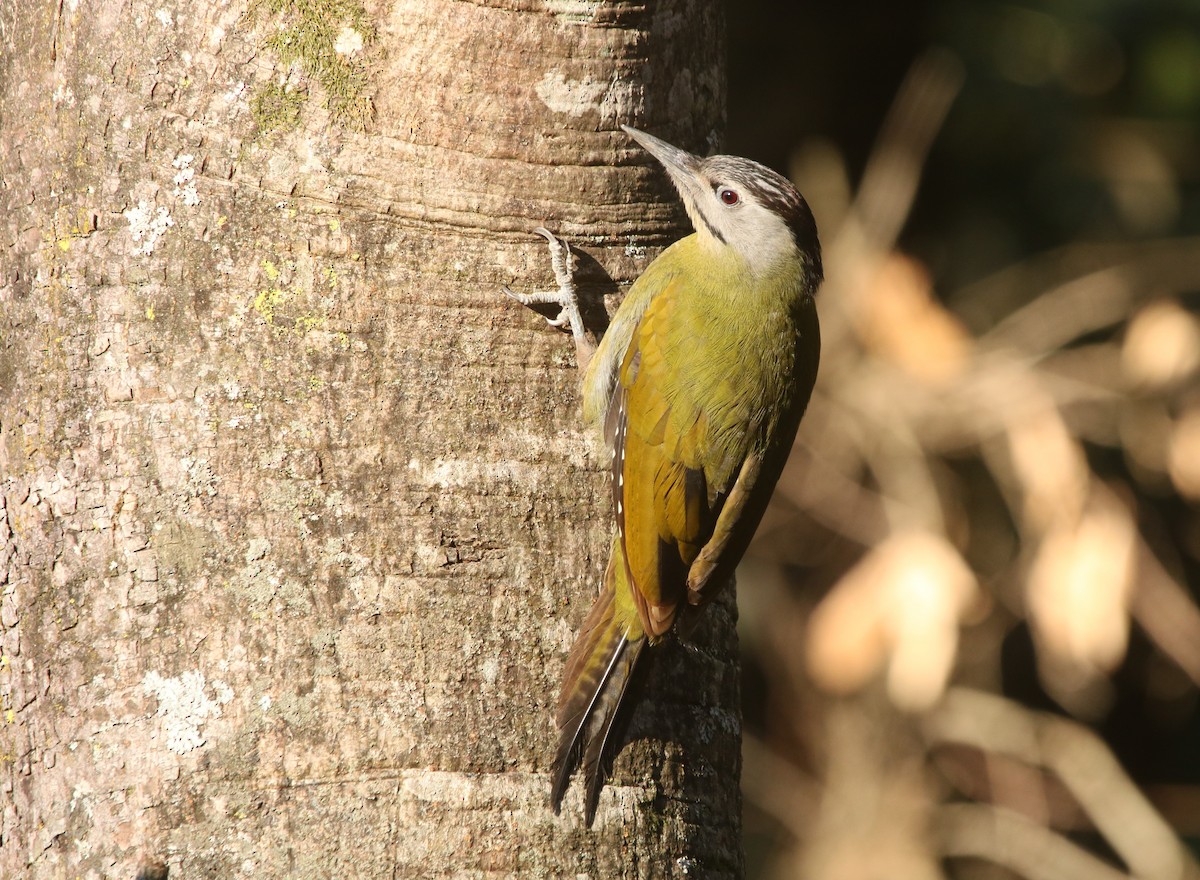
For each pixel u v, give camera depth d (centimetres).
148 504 675
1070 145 1908
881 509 1750
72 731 669
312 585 673
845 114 2034
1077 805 1864
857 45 2031
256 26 700
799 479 1773
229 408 681
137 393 683
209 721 658
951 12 1944
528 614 705
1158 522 1773
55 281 701
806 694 1869
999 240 1927
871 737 1847
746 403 862
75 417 688
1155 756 1984
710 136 855
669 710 745
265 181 696
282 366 687
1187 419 1631
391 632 678
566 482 728
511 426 719
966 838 1825
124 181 696
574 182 755
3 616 693
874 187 1777
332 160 701
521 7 734
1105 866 1780
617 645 728
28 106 721
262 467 678
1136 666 1983
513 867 673
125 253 693
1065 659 1570
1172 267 1794
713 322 873
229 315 688
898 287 1717
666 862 710
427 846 662
